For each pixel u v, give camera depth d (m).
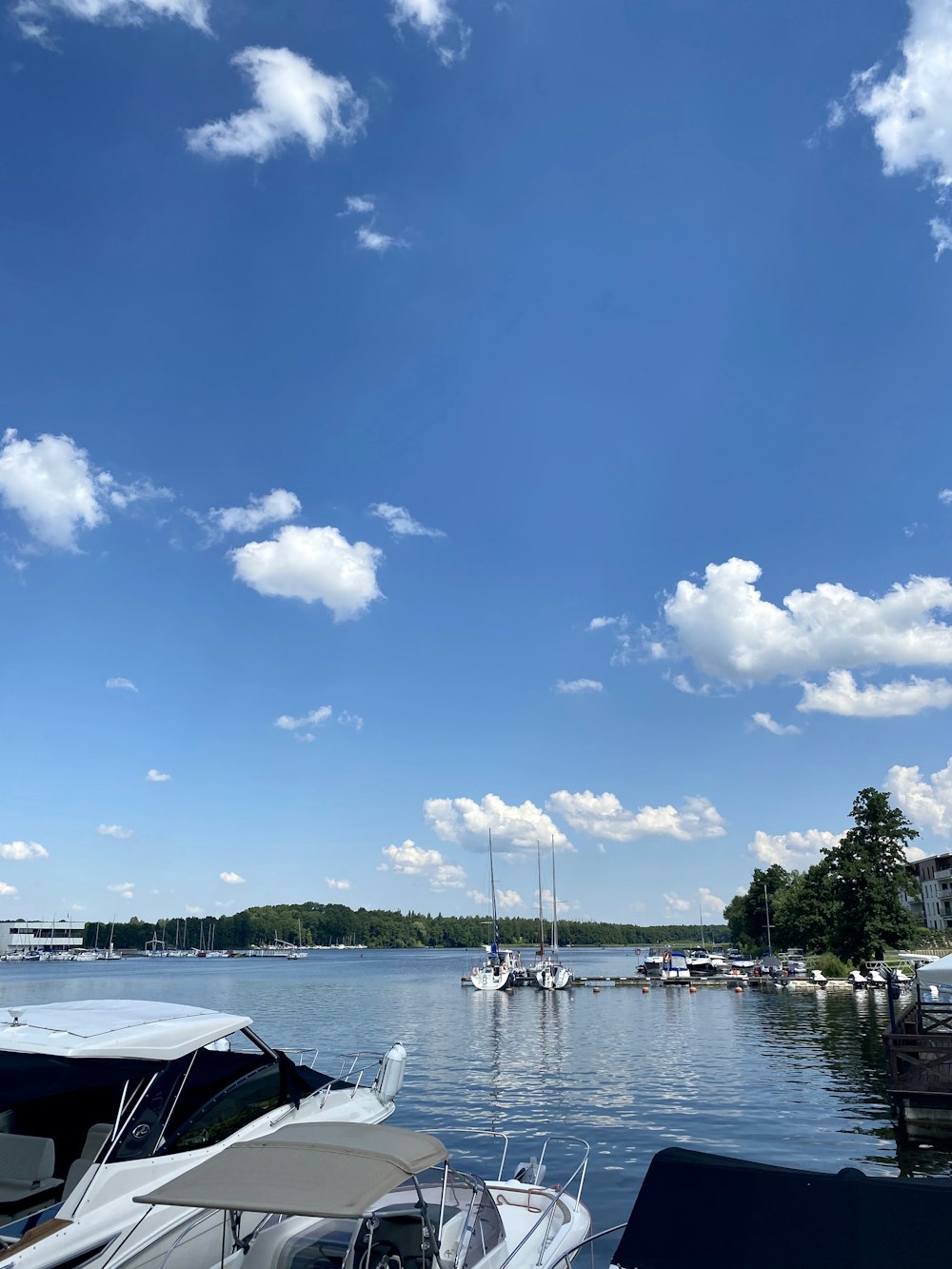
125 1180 7.17
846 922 78.81
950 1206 6.26
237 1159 6.14
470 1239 7.37
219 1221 7.14
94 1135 7.58
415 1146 6.50
